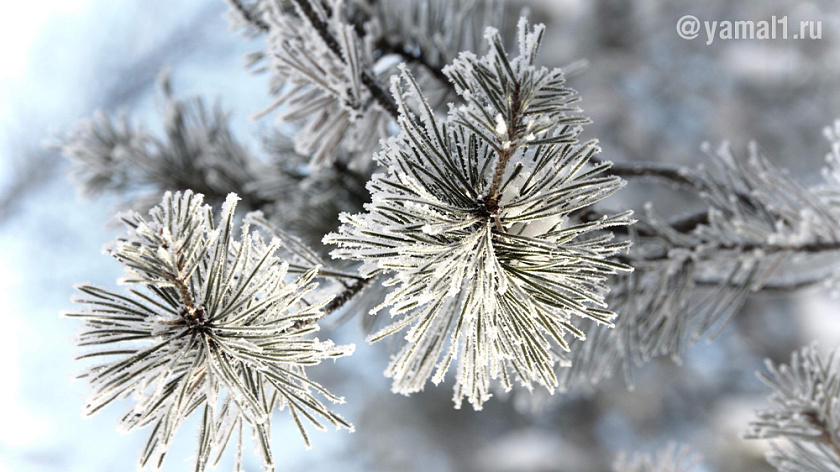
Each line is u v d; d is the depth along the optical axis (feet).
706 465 6.59
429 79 2.03
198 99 2.65
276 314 1.37
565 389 1.94
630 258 1.85
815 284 2.14
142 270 1.33
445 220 1.34
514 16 5.31
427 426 7.43
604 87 6.60
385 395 7.57
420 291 1.34
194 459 1.35
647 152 6.68
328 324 1.90
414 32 1.98
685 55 6.95
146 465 1.31
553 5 6.36
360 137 1.78
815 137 6.78
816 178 6.68
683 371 6.92
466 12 2.00
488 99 1.36
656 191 6.27
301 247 1.47
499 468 7.09
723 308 1.93
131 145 2.64
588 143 1.36
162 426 1.31
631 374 1.88
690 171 2.00
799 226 1.90
